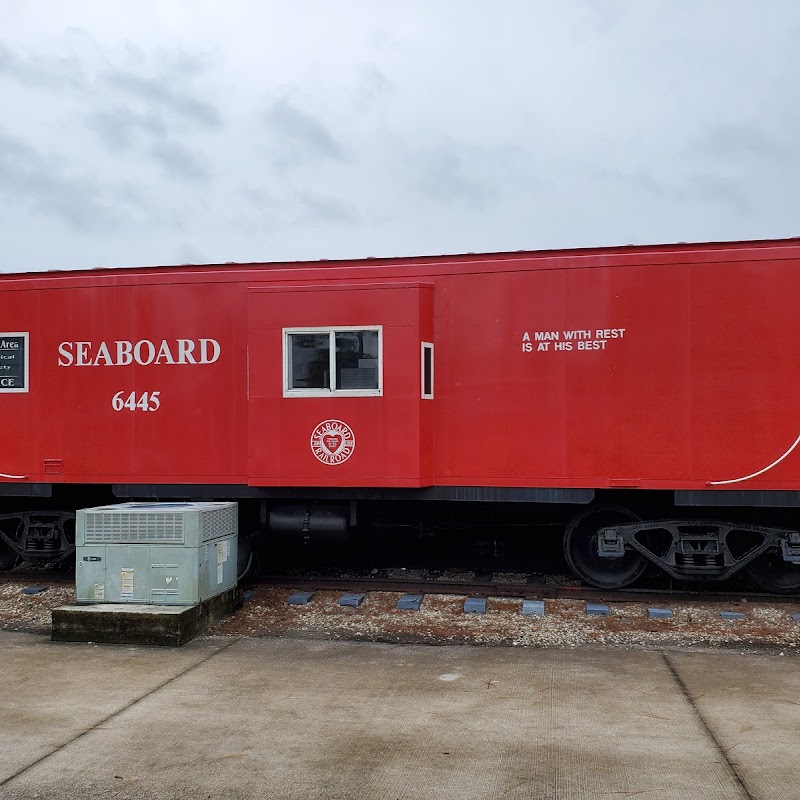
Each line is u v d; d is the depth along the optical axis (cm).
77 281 870
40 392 876
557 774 416
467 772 419
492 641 685
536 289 792
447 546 1040
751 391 755
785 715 498
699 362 764
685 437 765
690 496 766
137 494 859
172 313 852
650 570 859
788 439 748
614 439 775
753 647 664
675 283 769
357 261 825
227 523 770
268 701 529
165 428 851
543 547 1016
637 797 390
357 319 800
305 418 808
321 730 477
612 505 830
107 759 437
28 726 485
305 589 845
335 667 606
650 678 575
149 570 707
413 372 790
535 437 789
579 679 574
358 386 802
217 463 841
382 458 793
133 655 639
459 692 546
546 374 789
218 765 429
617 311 778
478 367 801
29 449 877
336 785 405
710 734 467
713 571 805
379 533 916
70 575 934
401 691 549
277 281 831
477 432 800
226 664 614
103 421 862
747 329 757
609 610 766
